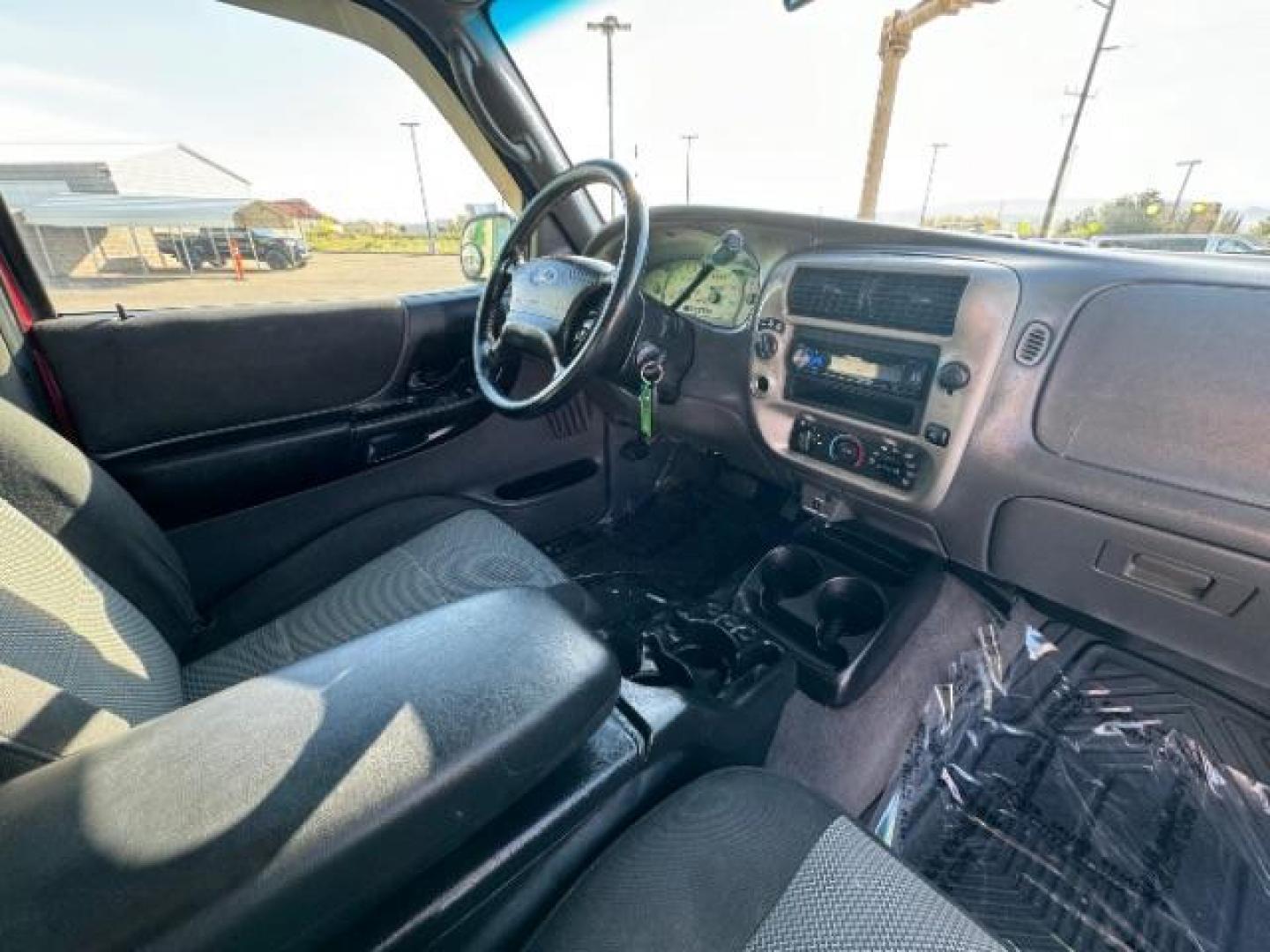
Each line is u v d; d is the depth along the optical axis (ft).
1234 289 2.58
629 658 3.15
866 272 3.54
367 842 1.28
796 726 3.97
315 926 1.23
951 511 3.49
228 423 4.16
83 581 2.35
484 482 5.48
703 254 4.83
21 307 3.53
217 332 3.99
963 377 3.19
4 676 1.56
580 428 5.88
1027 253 3.13
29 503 2.49
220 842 1.20
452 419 5.14
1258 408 2.49
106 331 3.66
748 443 4.63
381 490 4.96
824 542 4.58
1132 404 2.78
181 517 4.11
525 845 1.69
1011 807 3.34
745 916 1.67
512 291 3.99
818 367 3.85
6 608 1.86
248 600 3.62
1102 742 3.62
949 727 3.76
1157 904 2.91
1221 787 3.38
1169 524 2.70
